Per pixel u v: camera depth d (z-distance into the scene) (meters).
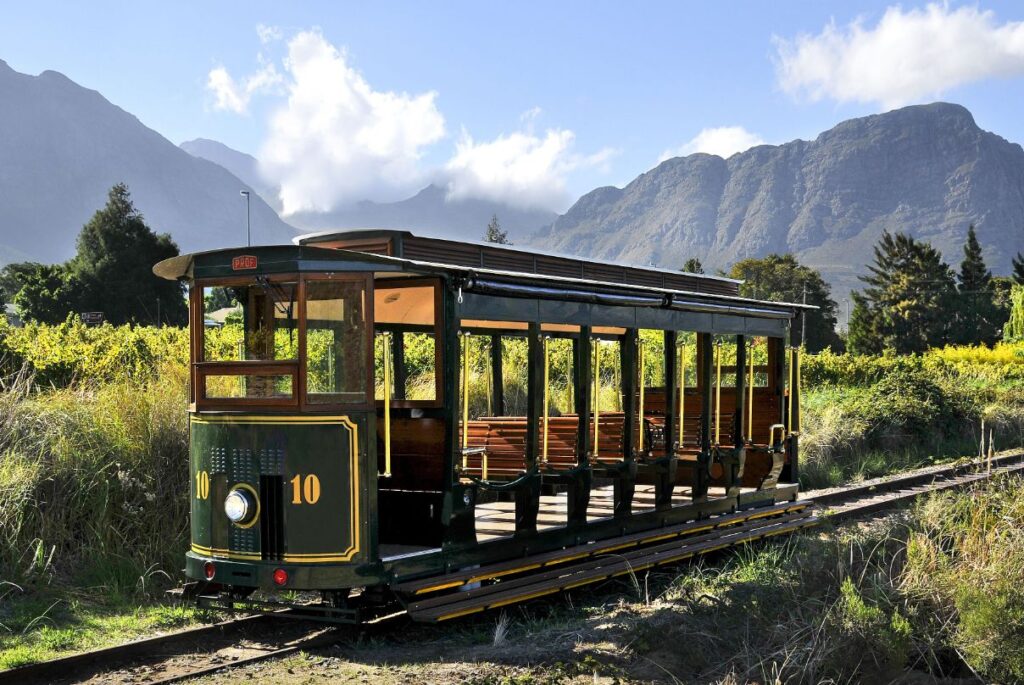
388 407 7.25
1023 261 95.12
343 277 6.99
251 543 6.98
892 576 7.77
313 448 6.86
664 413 11.48
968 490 10.48
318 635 7.19
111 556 8.48
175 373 10.84
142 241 56.81
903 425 20.61
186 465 9.59
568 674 6.16
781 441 11.73
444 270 7.31
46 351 12.80
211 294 7.57
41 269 55.66
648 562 9.05
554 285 8.25
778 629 6.60
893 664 6.18
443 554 7.34
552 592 7.93
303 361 6.91
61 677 6.25
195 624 7.48
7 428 9.23
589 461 8.63
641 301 9.21
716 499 10.57
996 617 6.32
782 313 11.86
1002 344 48.47
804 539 9.80
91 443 9.38
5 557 8.02
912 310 75.50
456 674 6.20
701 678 6.07
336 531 6.84
